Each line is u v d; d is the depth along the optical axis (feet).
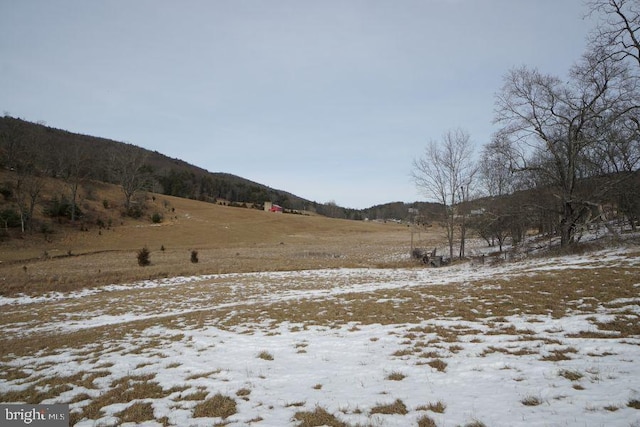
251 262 126.62
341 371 24.11
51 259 136.77
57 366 29.96
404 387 20.27
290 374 24.17
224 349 31.94
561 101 75.56
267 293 68.49
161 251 168.86
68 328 48.67
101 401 21.44
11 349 37.73
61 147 270.46
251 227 276.82
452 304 42.65
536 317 33.19
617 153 78.69
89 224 215.31
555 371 20.21
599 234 91.20
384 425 15.89
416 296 49.80
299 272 103.76
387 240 240.53
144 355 31.53
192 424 17.60
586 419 14.49
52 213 207.10
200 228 249.96
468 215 118.11
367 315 41.83
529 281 48.67
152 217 248.52
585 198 74.84
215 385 22.80
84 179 271.28
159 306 61.36
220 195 496.64
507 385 19.12
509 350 24.93
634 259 52.90
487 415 15.89
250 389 21.77
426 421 15.85
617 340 24.61
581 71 71.15
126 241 196.95
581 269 51.29
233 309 51.44
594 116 70.49
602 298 36.11
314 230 296.92
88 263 125.29
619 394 16.39
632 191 72.74
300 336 35.24
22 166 220.64
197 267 111.75
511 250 105.50
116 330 42.88
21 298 73.92
